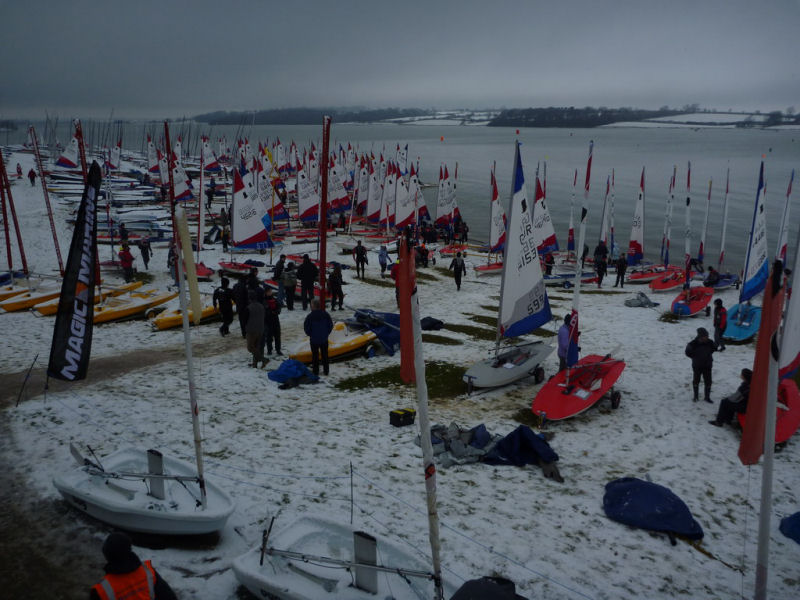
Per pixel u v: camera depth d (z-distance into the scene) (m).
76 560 5.81
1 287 19.20
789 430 9.78
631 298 21.64
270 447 8.80
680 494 8.09
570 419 10.83
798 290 4.38
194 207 45.22
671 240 44.09
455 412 10.93
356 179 51.69
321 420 10.07
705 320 19.27
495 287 24.81
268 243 24.59
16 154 83.69
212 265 25.91
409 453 8.89
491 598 4.38
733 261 37.78
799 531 7.08
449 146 192.50
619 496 7.56
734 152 152.00
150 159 71.25
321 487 7.65
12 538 6.14
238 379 12.09
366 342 14.35
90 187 6.19
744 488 8.31
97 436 8.80
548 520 7.21
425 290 23.81
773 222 49.72
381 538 5.80
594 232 47.84
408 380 4.93
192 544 6.20
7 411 9.72
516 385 12.66
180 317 16.52
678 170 98.31
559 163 115.31
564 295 23.98
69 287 6.33
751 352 15.77
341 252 31.20
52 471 7.62
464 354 14.95
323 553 5.67
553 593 5.83
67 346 6.38
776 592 6.10
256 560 5.48
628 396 12.18
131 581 4.07
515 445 8.92
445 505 7.38
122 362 13.11
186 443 8.74
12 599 5.23
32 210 38.59
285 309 19.36
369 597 5.04
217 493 6.48
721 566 6.51
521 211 11.88
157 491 6.32
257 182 32.56
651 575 6.26
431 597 5.07
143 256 24.84
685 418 10.93
